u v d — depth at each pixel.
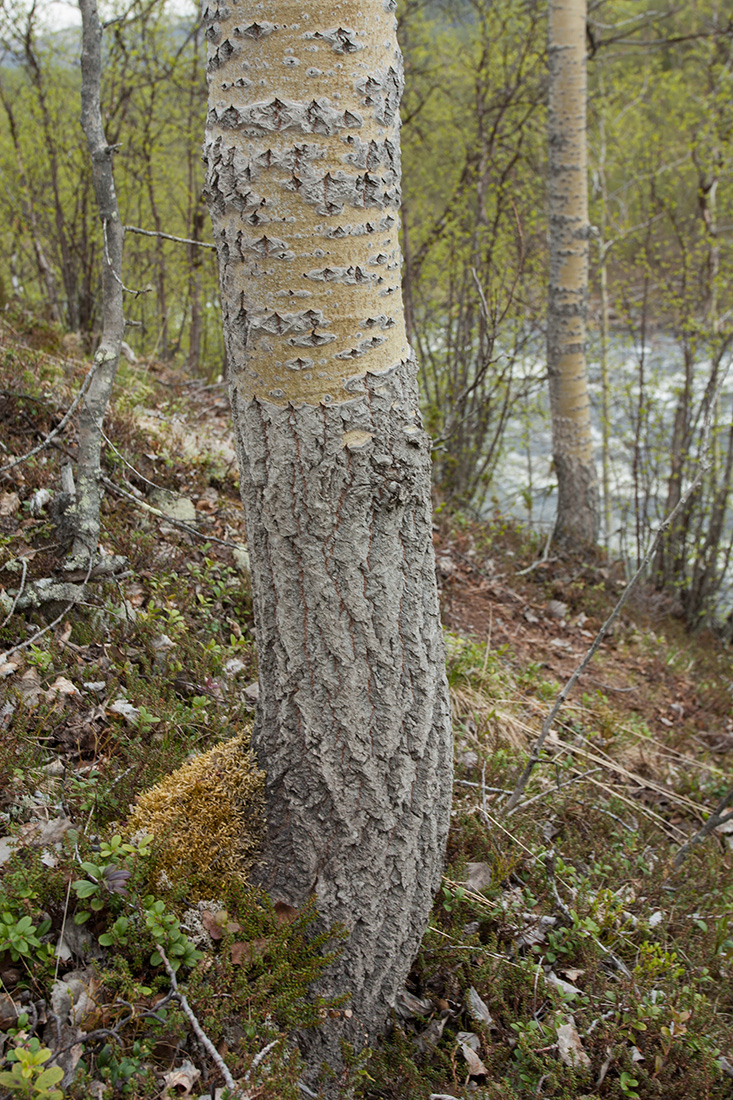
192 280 8.20
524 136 8.84
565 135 6.32
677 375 11.22
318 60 1.73
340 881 2.18
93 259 7.56
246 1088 1.83
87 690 2.94
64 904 2.04
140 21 7.04
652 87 11.08
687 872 3.41
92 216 7.54
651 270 8.45
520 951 2.68
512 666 4.91
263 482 2.02
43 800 2.42
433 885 2.39
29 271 8.69
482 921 2.69
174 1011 1.88
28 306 7.65
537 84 8.45
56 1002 1.87
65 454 3.84
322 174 1.79
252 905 2.12
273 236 1.82
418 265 8.08
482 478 8.20
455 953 2.49
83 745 2.74
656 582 8.37
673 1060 2.43
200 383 7.14
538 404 9.24
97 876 2.00
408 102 8.77
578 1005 2.52
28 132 7.39
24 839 2.21
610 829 3.55
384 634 2.08
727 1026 2.59
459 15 8.57
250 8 1.71
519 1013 2.47
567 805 3.57
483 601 5.70
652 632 6.42
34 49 7.20
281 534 2.03
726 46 10.17
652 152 9.67
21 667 2.93
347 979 2.21
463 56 8.65
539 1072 2.27
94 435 3.31
